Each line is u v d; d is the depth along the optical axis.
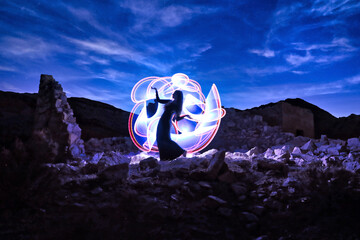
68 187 6.00
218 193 5.99
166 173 7.14
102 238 3.84
